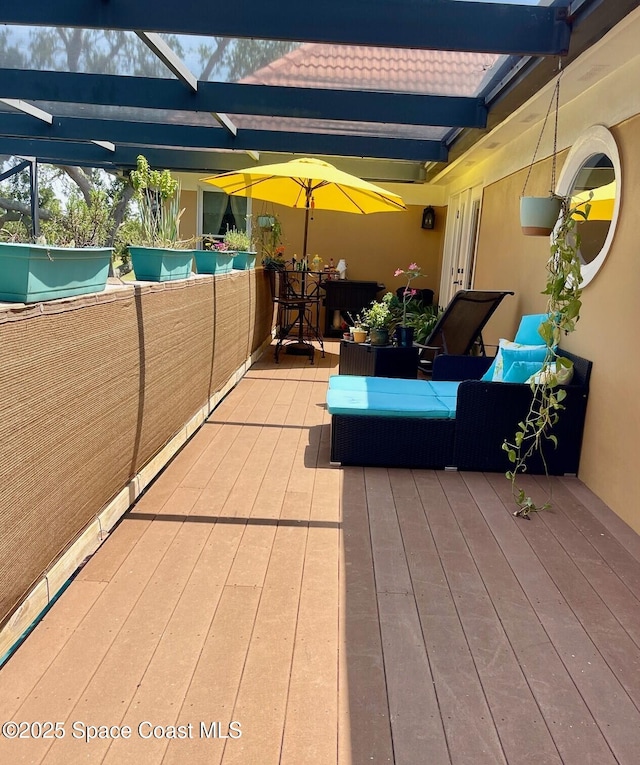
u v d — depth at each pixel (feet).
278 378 19.48
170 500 9.75
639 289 9.42
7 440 5.41
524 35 9.07
